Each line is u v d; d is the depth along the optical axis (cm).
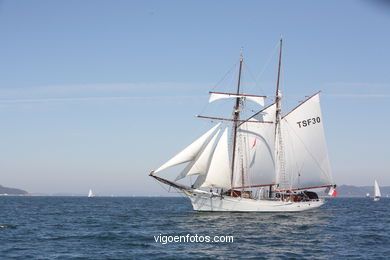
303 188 7806
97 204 15288
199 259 3372
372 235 4847
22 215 7988
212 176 6838
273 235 4712
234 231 5000
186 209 10456
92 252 3656
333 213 8244
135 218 6981
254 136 7462
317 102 7600
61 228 5388
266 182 7512
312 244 4131
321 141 7600
